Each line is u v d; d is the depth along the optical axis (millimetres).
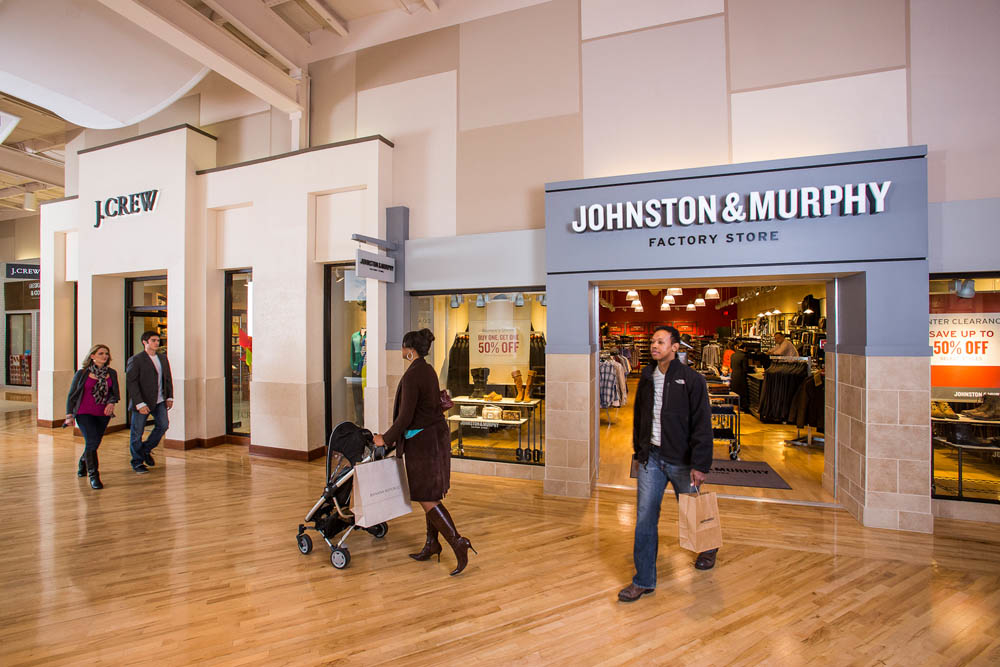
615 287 5051
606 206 4379
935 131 3988
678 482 2844
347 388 6480
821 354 7156
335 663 2211
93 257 7230
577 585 2914
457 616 2592
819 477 5004
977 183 3895
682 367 2787
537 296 5285
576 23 4980
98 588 2895
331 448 3332
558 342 4625
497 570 3119
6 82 5594
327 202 6016
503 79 5246
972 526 3779
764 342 10148
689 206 4133
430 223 5527
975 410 3998
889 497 3730
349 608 2678
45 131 8695
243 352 6910
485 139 5309
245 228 6594
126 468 5582
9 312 13586
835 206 3826
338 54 6059
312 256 6031
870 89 4141
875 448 3758
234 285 6922
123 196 6934
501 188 5230
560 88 5023
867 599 2727
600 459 5910
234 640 2385
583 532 3738
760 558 3240
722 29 4520
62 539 3607
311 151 5891
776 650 2283
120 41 5188
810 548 3393
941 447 4047
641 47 4754
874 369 3760
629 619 2545
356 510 3045
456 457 5531
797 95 4316
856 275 3961
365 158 5590
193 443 6602
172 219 6578
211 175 6562
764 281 4488
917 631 2430
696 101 4582
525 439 5316
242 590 2875
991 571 3057
